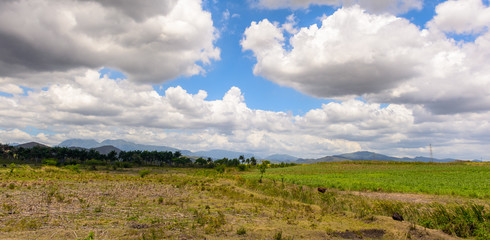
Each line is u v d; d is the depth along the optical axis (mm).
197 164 198875
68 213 11906
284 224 11070
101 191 20266
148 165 169625
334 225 11031
